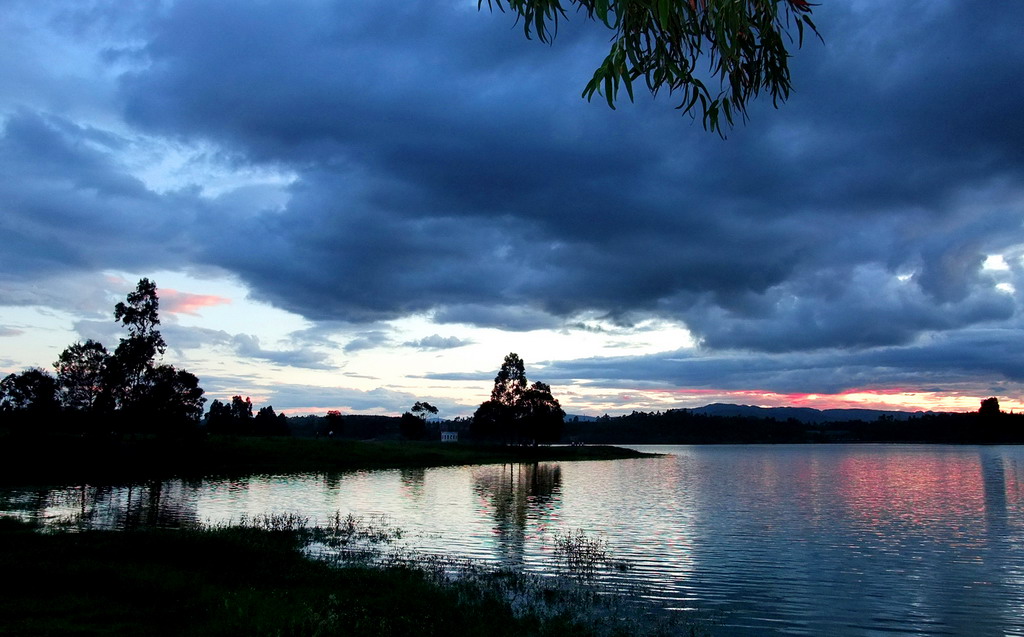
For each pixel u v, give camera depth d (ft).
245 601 48.88
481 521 118.01
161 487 175.52
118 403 240.53
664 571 75.66
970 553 89.97
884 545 95.86
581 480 230.68
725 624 54.95
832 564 81.35
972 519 128.06
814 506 149.79
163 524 104.32
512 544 92.99
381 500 152.15
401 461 311.68
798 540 99.55
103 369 235.81
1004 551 91.71
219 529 90.84
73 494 153.48
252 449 285.84
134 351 238.07
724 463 380.37
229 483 191.11
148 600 50.14
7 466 206.49
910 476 262.47
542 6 20.45
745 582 70.69
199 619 44.70
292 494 162.40
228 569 64.75
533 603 59.06
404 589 58.85
